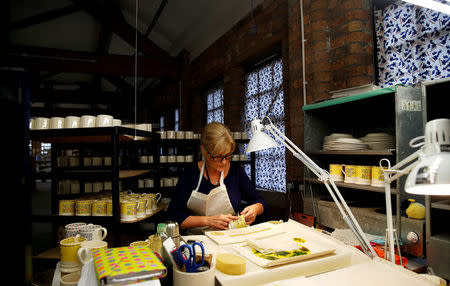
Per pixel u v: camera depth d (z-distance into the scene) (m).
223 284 0.74
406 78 2.06
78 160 2.94
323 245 0.97
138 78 11.08
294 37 2.79
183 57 6.85
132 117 12.15
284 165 3.67
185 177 1.71
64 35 7.51
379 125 2.13
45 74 10.41
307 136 2.21
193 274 0.71
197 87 6.36
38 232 3.83
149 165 2.83
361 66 2.20
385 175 0.91
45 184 11.51
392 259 0.92
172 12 5.86
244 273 0.78
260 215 1.79
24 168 0.47
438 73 1.86
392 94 1.66
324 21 2.45
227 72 4.85
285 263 0.84
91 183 3.18
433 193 0.63
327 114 2.29
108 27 7.09
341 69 2.33
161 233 0.94
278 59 3.87
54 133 1.77
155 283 0.66
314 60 2.50
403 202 1.48
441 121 0.59
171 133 3.62
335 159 2.29
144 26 7.09
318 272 0.87
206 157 1.56
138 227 2.79
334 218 1.89
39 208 5.76
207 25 5.36
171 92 8.02
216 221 1.44
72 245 0.96
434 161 0.56
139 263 0.71
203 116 6.48
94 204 1.79
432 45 1.90
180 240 0.99
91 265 0.78
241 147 4.66
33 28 6.94
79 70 6.66
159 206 2.37
